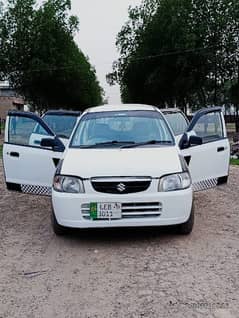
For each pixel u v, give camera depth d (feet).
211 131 22.70
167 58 127.95
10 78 133.69
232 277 14.87
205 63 125.08
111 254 17.57
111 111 23.79
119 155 19.47
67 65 137.49
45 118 35.32
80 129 22.56
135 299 13.30
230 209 25.34
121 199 17.76
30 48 130.11
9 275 15.62
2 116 247.50
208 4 125.80
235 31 124.77
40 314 12.50
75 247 18.62
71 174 18.38
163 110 37.01
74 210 18.01
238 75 126.21
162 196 17.88
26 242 19.60
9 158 22.86
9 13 129.08
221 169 22.59
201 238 19.39
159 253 17.51
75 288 14.28
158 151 19.95
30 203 28.40
